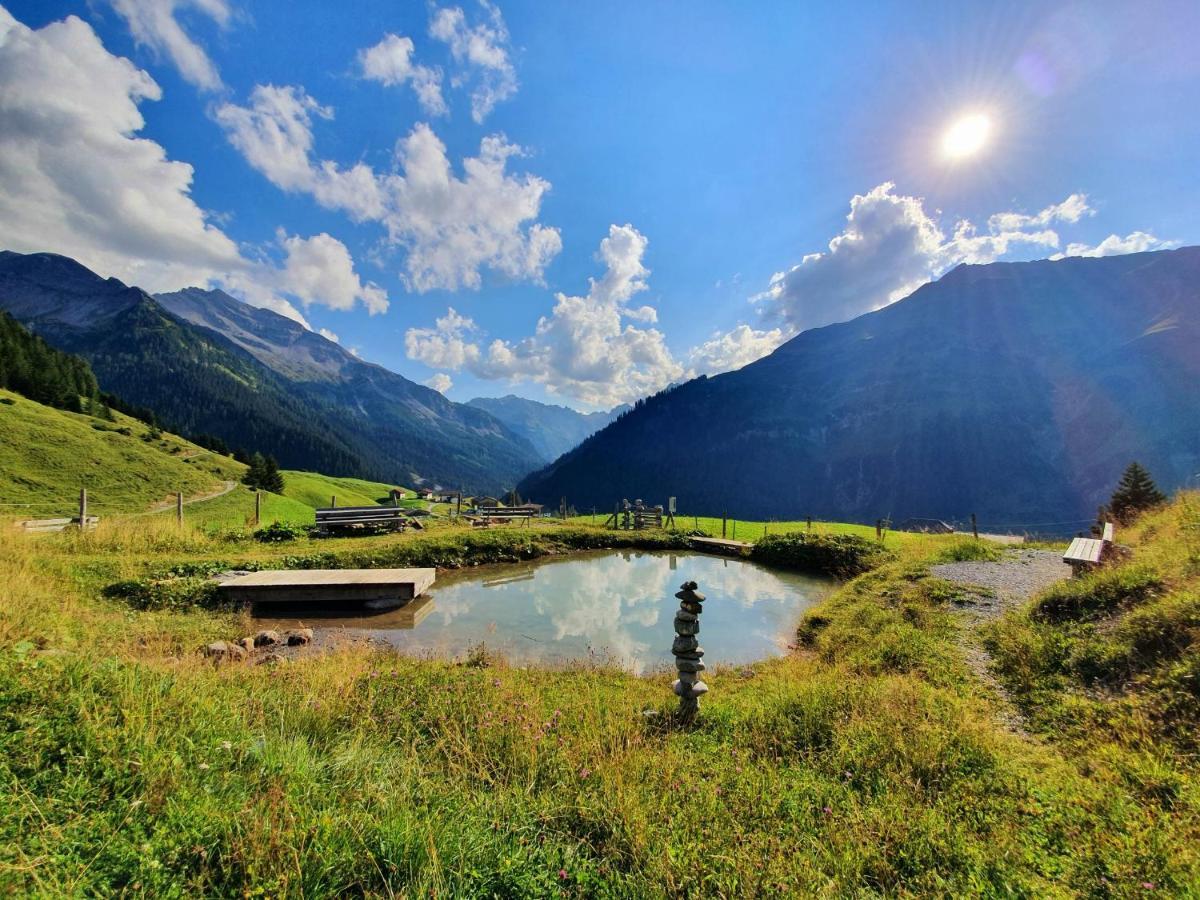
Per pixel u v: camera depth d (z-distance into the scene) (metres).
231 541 18.83
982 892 3.23
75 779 3.36
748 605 14.80
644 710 7.06
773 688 7.59
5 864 2.52
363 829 3.40
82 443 52.41
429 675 7.60
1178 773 4.57
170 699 4.79
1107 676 6.81
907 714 5.81
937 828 3.88
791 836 3.86
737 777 4.74
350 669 7.43
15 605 8.12
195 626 10.82
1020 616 9.54
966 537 19.56
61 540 15.68
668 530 26.36
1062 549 18.52
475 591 16.03
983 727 5.79
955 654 8.67
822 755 5.32
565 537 23.95
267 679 6.78
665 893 3.15
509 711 5.95
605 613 13.88
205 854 2.92
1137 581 8.55
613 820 3.87
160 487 51.00
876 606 11.87
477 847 3.39
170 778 3.54
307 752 4.62
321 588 13.19
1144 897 3.07
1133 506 21.62
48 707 3.99
